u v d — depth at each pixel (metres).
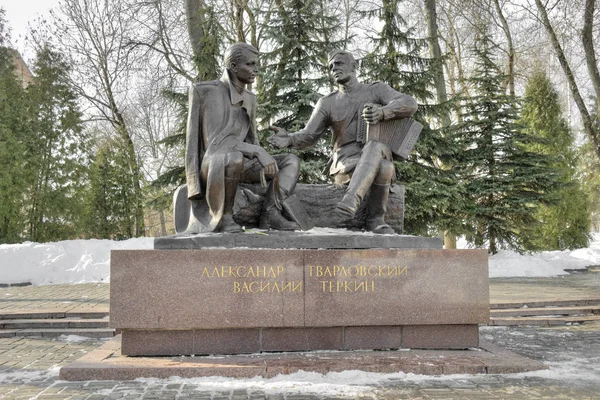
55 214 20.45
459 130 21.00
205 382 5.04
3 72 22.53
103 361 5.44
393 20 18.77
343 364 5.28
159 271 5.62
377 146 6.40
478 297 6.00
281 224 6.30
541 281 15.30
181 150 19.11
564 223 23.12
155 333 5.67
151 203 18.81
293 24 17.80
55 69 22.33
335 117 6.98
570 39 21.39
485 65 20.80
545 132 23.39
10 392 4.89
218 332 5.73
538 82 24.00
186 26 21.16
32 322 8.55
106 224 21.92
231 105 6.35
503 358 5.62
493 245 20.47
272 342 5.79
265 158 6.14
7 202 19.06
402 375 5.21
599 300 10.31
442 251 6.02
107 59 26.05
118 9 23.62
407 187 17.61
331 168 7.05
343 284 5.85
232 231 5.96
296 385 4.91
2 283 14.91
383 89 6.92
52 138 20.83
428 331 6.02
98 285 14.35
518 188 20.62
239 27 19.28
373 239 6.03
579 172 24.55
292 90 17.73
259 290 5.73
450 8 25.42
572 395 4.63
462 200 18.80
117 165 22.69
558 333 8.23
